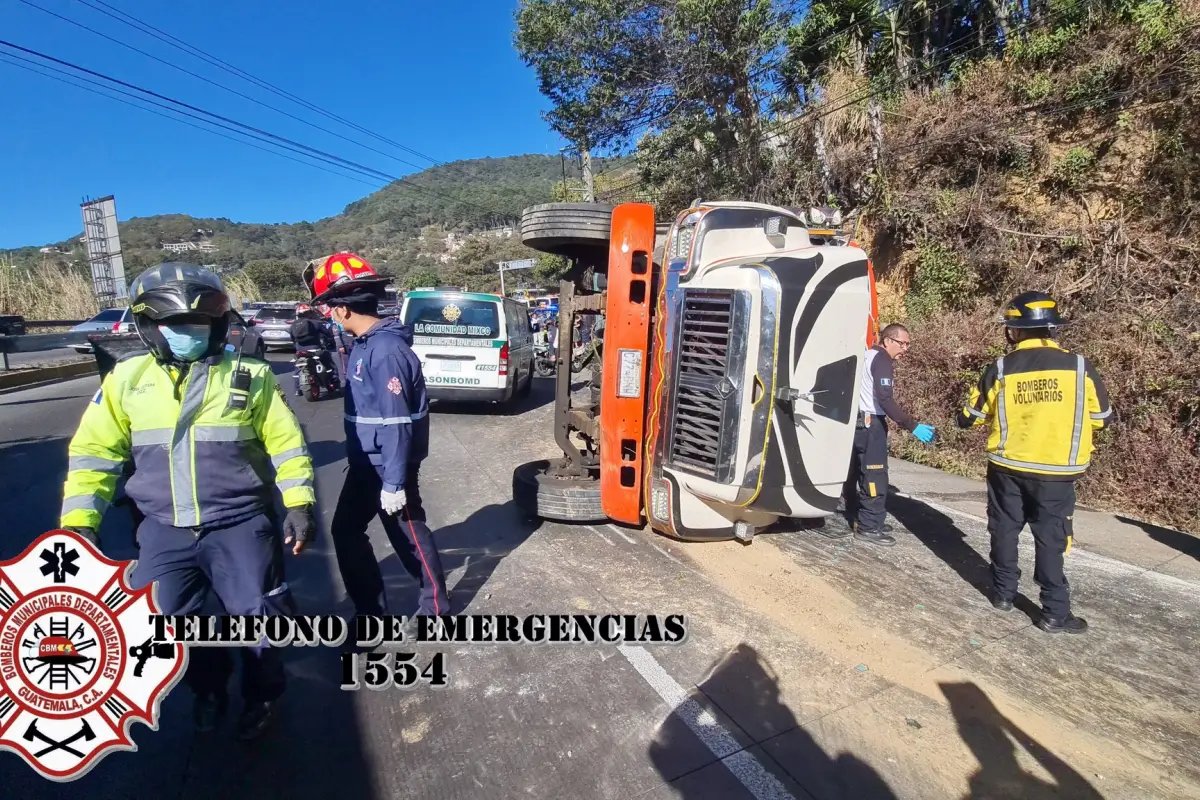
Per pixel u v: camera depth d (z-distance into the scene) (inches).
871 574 174.2
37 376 581.3
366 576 138.0
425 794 98.8
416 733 112.6
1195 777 102.8
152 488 95.2
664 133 655.1
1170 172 329.1
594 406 213.9
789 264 144.9
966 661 133.8
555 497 199.8
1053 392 140.9
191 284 92.5
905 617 151.5
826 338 147.9
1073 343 301.6
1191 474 226.7
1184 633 145.9
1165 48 340.5
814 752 107.3
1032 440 142.9
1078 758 106.7
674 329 158.6
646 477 171.3
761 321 142.3
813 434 149.6
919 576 173.6
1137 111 353.1
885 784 100.7
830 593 162.9
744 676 127.9
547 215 188.7
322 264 135.6
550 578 170.4
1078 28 400.8
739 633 143.6
